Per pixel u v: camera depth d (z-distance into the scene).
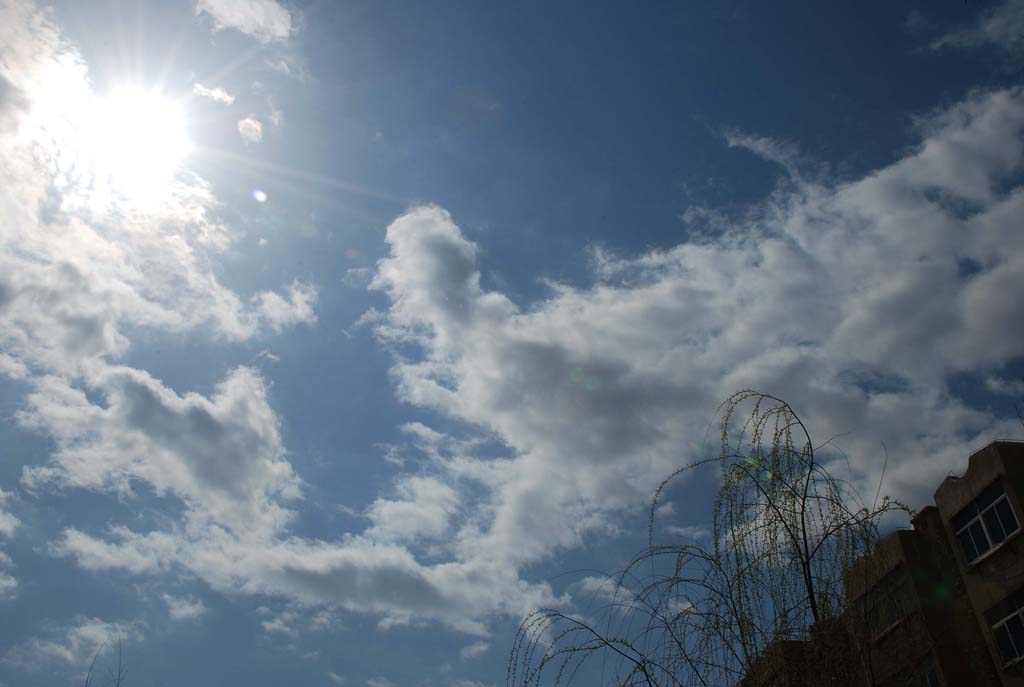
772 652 7.78
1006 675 20.12
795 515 8.28
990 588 21.12
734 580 8.23
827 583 7.99
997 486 21.78
